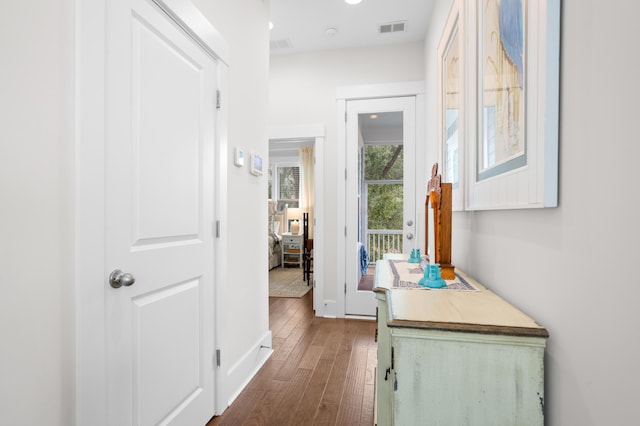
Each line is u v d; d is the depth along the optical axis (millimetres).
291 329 3023
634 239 505
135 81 1197
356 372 2174
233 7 1970
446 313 875
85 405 976
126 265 1148
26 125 833
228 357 1849
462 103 1519
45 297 879
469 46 1410
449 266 1308
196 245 1561
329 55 3436
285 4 2652
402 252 3309
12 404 804
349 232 3408
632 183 509
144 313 1237
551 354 754
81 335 965
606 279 569
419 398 797
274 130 3516
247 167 2156
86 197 980
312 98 3471
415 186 3250
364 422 1644
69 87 944
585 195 629
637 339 500
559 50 718
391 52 3312
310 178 6707
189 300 1517
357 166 3396
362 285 3471
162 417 1326
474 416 775
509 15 964
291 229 6711
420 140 3230
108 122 1074
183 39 1472
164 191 1351
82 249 968
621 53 531
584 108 633
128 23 1159
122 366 1129
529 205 810
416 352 799
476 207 1291
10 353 801
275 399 1856
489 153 1152
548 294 771
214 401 1699
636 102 501
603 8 576
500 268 1087
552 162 729
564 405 702
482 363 771
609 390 562
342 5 2672
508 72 974
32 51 845
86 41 979
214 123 1730
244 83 2117
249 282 2170
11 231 802
